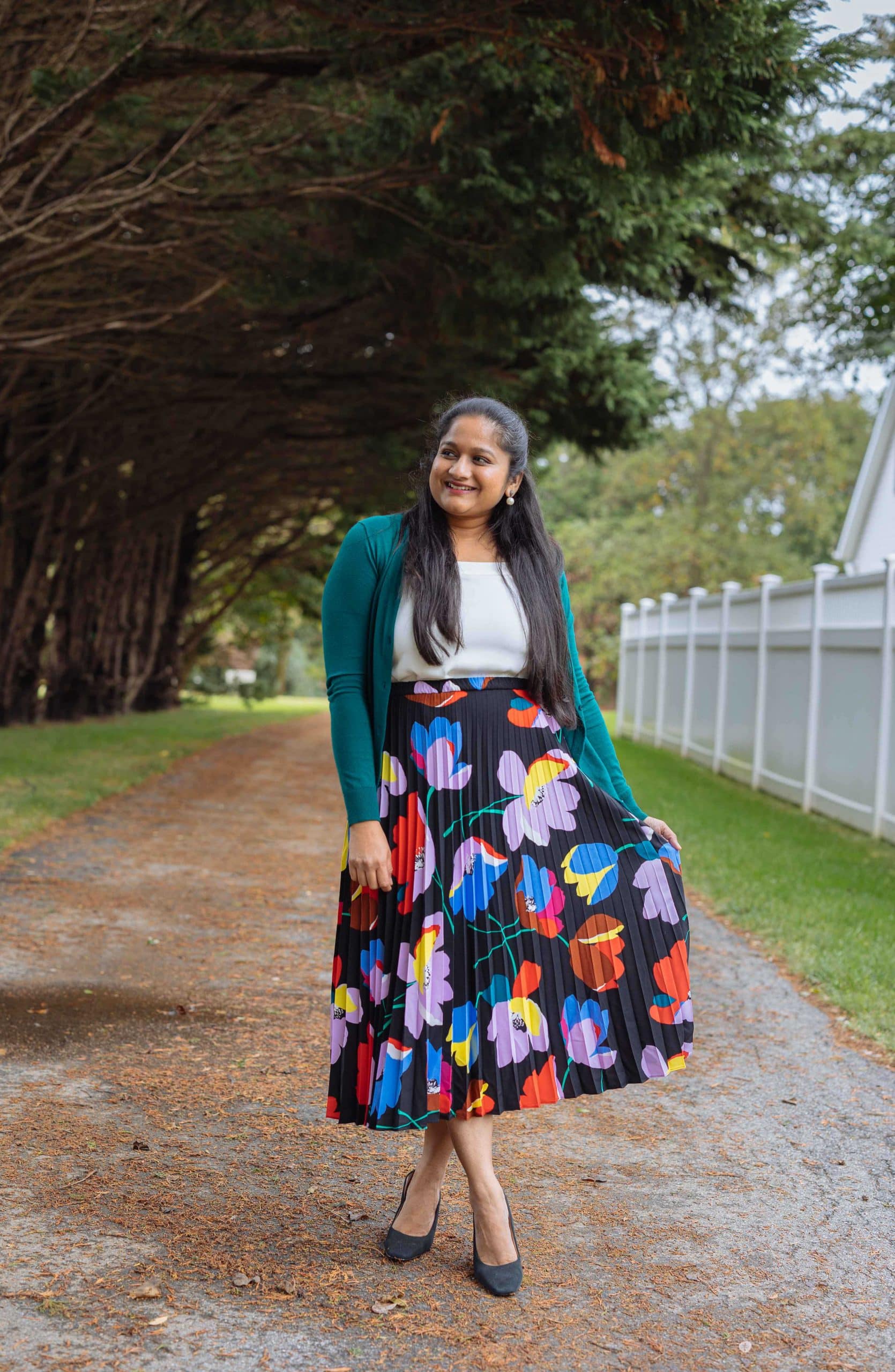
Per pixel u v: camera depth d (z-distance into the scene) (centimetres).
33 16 852
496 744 261
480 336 1105
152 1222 282
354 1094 260
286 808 1110
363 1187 309
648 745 2072
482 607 262
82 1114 350
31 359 1270
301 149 980
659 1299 258
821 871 819
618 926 266
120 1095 367
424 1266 268
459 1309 249
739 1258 279
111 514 2091
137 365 1564
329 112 943
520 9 669
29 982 488
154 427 1794
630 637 2348
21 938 561
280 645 5128
